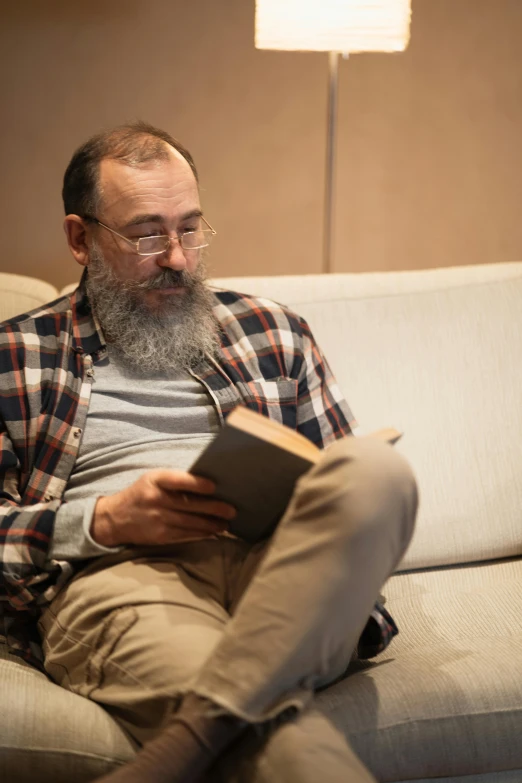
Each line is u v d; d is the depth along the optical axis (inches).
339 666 43.0
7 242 105.3
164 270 58.4
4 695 44.2
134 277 58.3
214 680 37.9
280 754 36.7
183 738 37.1
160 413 56.9
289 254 111.9
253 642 37.9
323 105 107.0
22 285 70.7
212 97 104.6
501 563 65.7
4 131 101.5
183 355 58.8
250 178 108.3
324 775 35.8
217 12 101.8
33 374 57.1
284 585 38.3
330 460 39.1
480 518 65.1
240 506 45.8
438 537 64.4
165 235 58.5
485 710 45.8
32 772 43.1
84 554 49.6
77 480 55.6
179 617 44.7
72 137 102.9
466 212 113.6
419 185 111.7
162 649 43.1
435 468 65.5
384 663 50.5
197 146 106.0
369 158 109.7
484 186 113.0
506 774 47.6
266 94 105.6
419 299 69.9
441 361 67.9
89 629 47.7
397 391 66.9
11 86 100.3
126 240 58.1
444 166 111.3
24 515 51.3
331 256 104.0
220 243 110.0
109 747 43.3
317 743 36.9
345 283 70.9
